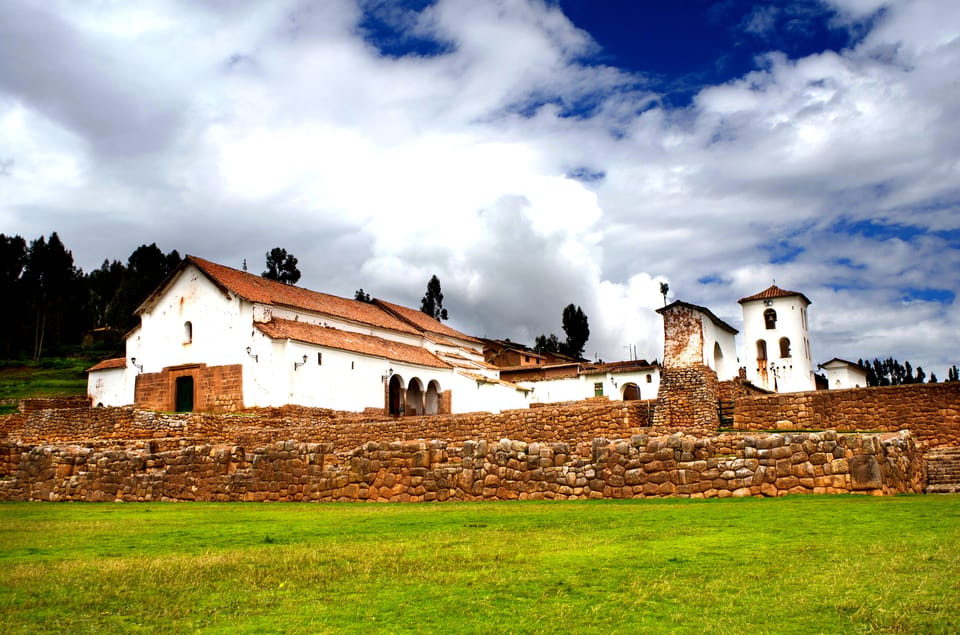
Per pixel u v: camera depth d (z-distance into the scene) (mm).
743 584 8352
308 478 21297
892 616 6926
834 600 7527
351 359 52969
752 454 16797
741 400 29641
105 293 126062
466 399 62156
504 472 18797
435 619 7387
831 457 16344
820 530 11492
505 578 8969
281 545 12133
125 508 20969
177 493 23453
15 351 104312
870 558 9344
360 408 53188
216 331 51500
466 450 19344
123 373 59844
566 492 18047
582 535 11883
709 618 7145
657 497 17094
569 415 31141
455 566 9742
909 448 19500
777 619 7043
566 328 115938
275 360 48469
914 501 14766
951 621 6727
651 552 10203
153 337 54531
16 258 111375
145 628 7340
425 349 66250
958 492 19297
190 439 34688
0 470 28281
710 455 17062
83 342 113062
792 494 16359
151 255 107625
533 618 7301
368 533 13211
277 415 46500
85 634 7188
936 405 26094
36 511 20562
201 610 7984
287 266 97625
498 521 14031
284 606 8039
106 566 10445
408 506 18125
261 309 51250
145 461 24469
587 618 7246
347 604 8055
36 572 10078
